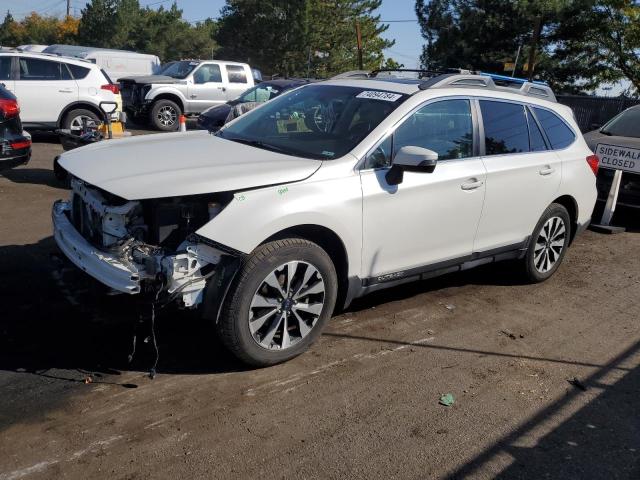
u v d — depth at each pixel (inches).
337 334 179.3
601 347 184.4
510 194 203.6
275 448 125.5
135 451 121.3
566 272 254.5
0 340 160.6
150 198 134.8
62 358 154.0
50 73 478.0
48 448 120.6
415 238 177.9
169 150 166.2
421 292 219.1
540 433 137.6
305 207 149.3
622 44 1072.2
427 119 180.7
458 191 184.7
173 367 153.6
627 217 363.6
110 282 137.3
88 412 133.0
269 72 1845.5
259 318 148.4
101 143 178.2
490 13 1211.9
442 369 163.6
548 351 179.3
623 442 136.3
